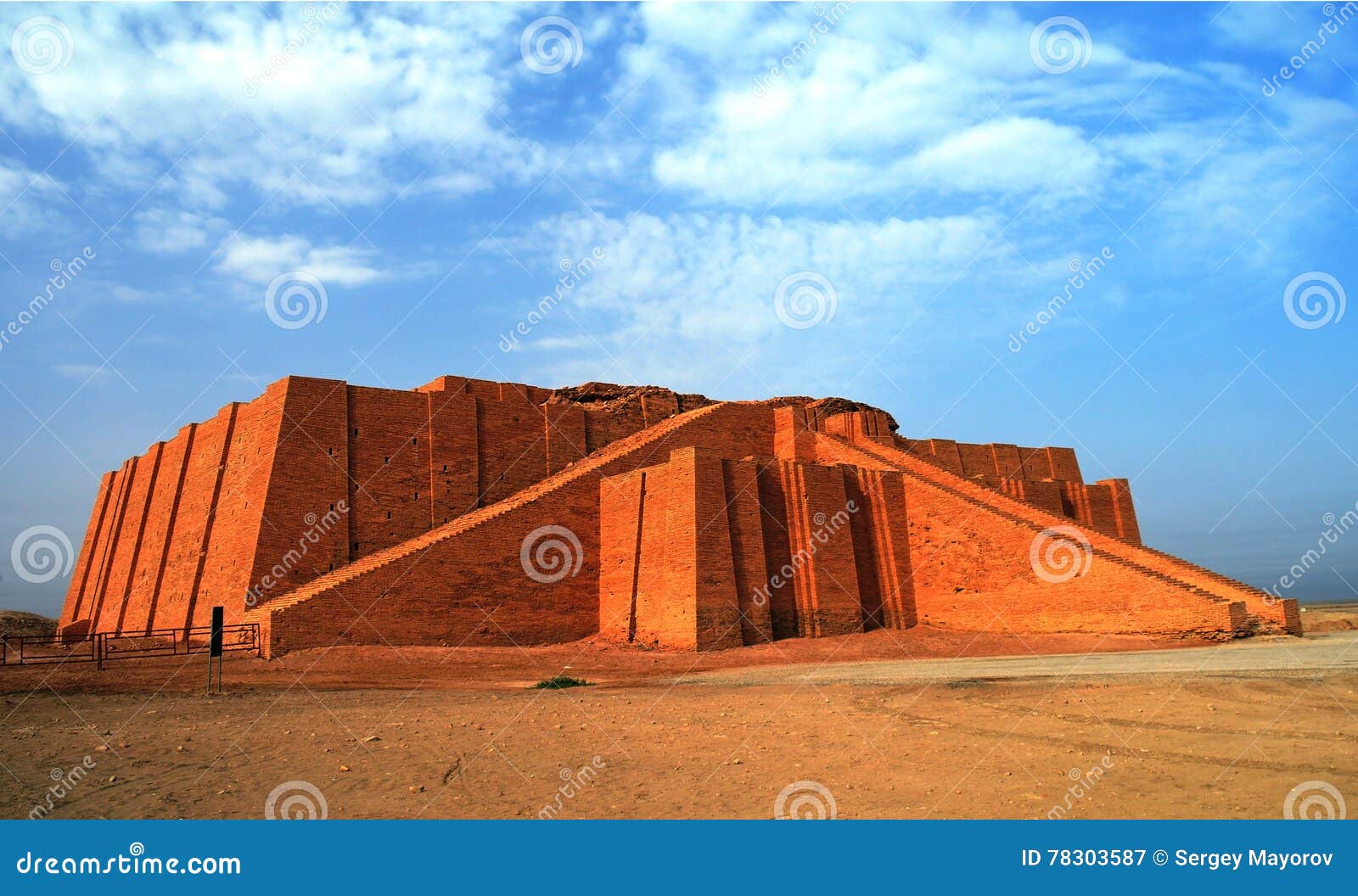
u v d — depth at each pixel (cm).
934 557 3825
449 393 4175
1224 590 3350
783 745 1505
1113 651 2895
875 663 2891
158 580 4388
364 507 3812
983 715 1695
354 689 2523
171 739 1673
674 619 3403
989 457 5578
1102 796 1134
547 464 4459
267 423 3741
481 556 3575
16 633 5425
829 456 4447
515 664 3092
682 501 3459
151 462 4912
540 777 1327
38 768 1444
